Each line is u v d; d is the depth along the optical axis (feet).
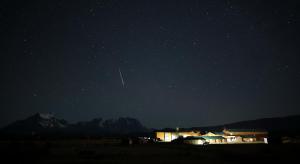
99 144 206.69
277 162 83.41
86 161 87.61
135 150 138.10
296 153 107.14
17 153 95.20
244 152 118.32
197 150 134.41
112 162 85.25
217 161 88.38
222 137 249.14
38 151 104.63
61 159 93.61
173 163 83.56
